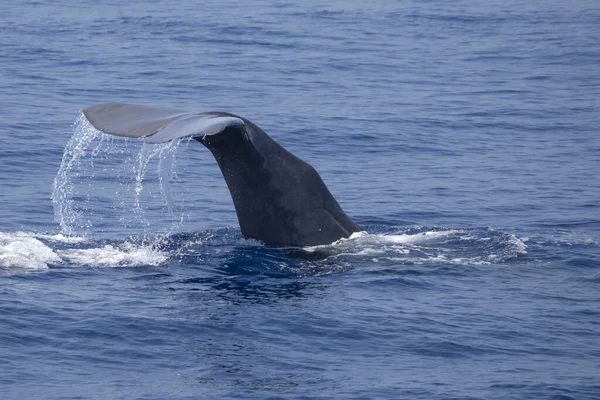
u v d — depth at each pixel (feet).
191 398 96.78
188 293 125.59
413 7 574.15
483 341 113.70
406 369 105.70
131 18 477.36
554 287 132.87
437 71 369.91
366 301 124.88
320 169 221.46
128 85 312.91
